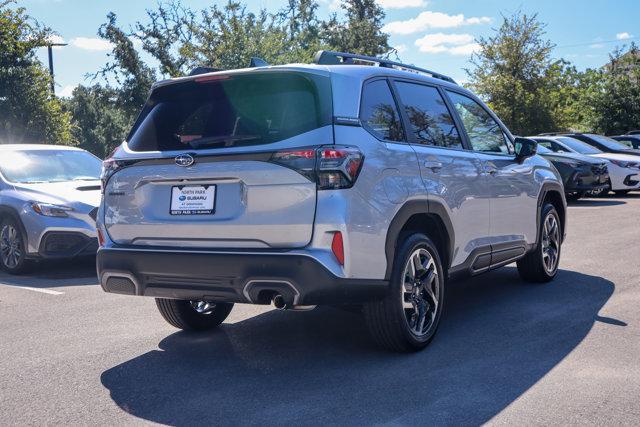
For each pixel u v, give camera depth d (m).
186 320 5.07
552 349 4.41
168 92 4.50
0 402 3.76
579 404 3.45
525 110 28.92
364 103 4.25
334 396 3.68
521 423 3.24
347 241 3.81
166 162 4.19
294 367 4.22
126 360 4.49
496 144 5.84
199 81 4.32
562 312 5.39
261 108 4.07
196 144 4.13
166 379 4.08
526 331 4.87
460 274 5.04
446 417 3.34
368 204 3.97
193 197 4.11
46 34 19.31
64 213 7.93
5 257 8.32
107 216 4.50
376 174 4.06
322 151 3.80
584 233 9.91
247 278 3.86
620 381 3.77
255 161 3.89
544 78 29.98
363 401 3.59
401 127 4.57
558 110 29.67
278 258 3.78
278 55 28.42
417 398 3.61
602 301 5.73
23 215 8.01
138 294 4.35
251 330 5.18
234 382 3.98
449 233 4.79
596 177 14.90
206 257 3.96
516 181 5.88
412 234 4.44
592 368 4.01
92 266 8.77
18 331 5.35
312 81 4.01
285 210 3.83
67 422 3.45
